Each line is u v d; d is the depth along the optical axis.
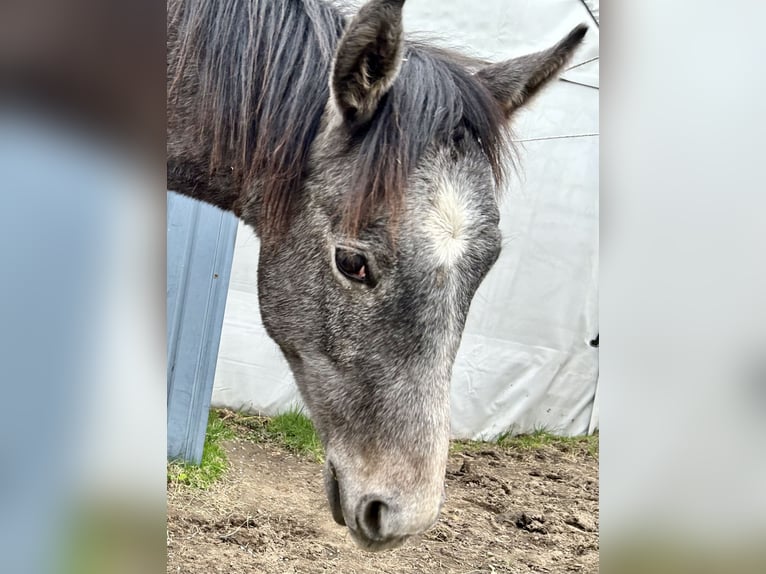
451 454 3.53
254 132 1.90
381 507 1.61
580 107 3.38
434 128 1.66
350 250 1.67
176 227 2.53
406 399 1.61
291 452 2.97
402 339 1.62
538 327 3.65
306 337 1.81
